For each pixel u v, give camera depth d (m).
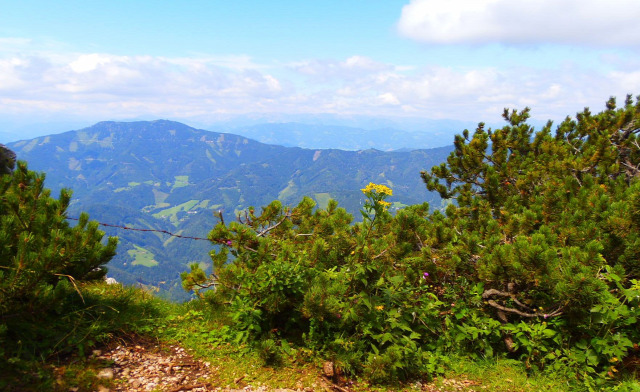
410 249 6.18
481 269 5.90
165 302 6.77
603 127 11.88
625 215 6.04
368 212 5.78
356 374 4.93
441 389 4.82
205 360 4.85
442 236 7.47
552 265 5.21
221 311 6.05
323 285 5.28
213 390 4.20
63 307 4.83
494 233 7.41
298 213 7.21
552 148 11.36
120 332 5.02
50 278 4.47
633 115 11.12
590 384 4.80
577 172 9.70
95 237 5.14
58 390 3.64
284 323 5.75
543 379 5.05
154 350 4.89
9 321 3.95
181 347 5.09
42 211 5.01
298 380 4.63
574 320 5.11
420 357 5.18
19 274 3.72
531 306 6.07
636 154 10.32
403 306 5.72
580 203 7.32
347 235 6.41
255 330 5.46
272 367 4.85
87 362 4.23
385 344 5.43
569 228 6.66
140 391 3.95
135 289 6.97
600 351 5.00
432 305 5.78
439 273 6.65
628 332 5.22
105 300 5.64
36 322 4.23
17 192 5.13
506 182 11.36
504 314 6.00
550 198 7.93
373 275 5.85
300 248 6.62
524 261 5.39
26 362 3.81
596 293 4.73
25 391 3.49
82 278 5.16
